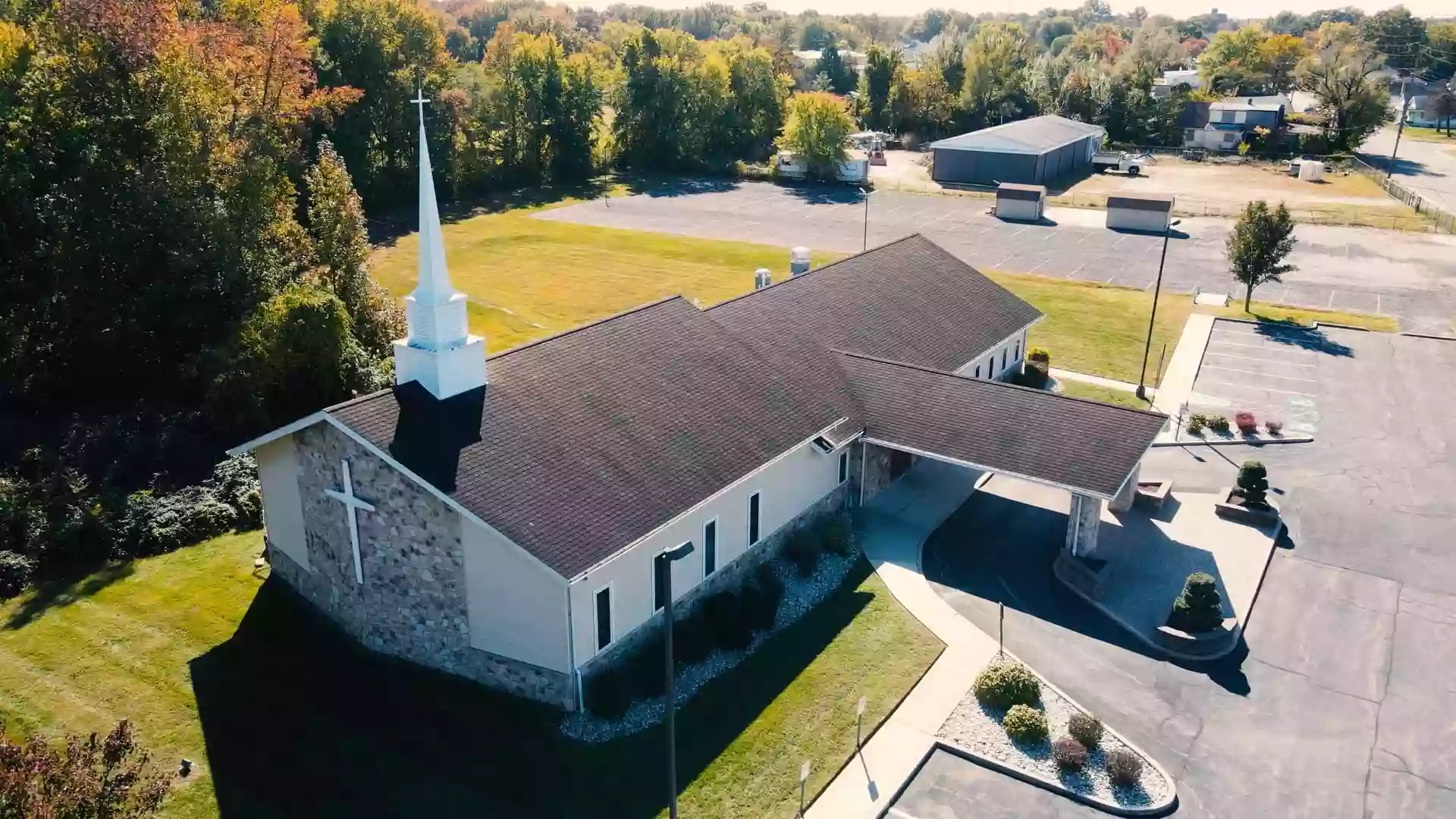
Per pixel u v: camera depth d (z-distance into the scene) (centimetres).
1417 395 4688
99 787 1670
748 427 3061
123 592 2983
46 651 2694
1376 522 3519
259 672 2622
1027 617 2934
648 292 6519
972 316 4609
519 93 10231
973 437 3359
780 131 11869
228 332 4106
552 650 2422
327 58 8288
